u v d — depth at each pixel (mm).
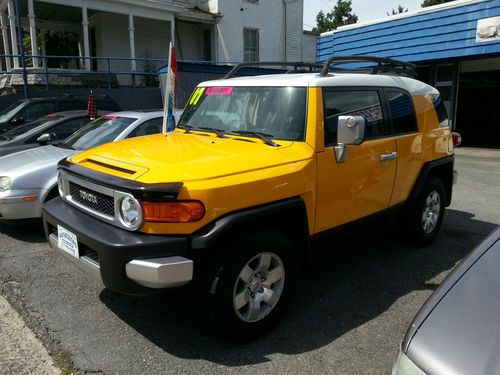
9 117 9625
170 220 2783
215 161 3084
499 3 11859
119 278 2805
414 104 4781
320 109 3574
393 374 1899
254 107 3910
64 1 15570
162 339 3213
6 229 5598
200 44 21094
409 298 3895
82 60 16406
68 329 3332
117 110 11242
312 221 3543
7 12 17531
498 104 19438
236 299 3053
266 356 3035
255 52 21922
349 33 16156
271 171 3172
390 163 4301
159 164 3039
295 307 3711
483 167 10922
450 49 13203
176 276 2742
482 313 1909
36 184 5133
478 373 1640
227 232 2961
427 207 5086
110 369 2871
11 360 2943
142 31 19234
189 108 4605
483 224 6098
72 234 3146
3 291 3922
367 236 5512
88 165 3381
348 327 3418
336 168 3658
